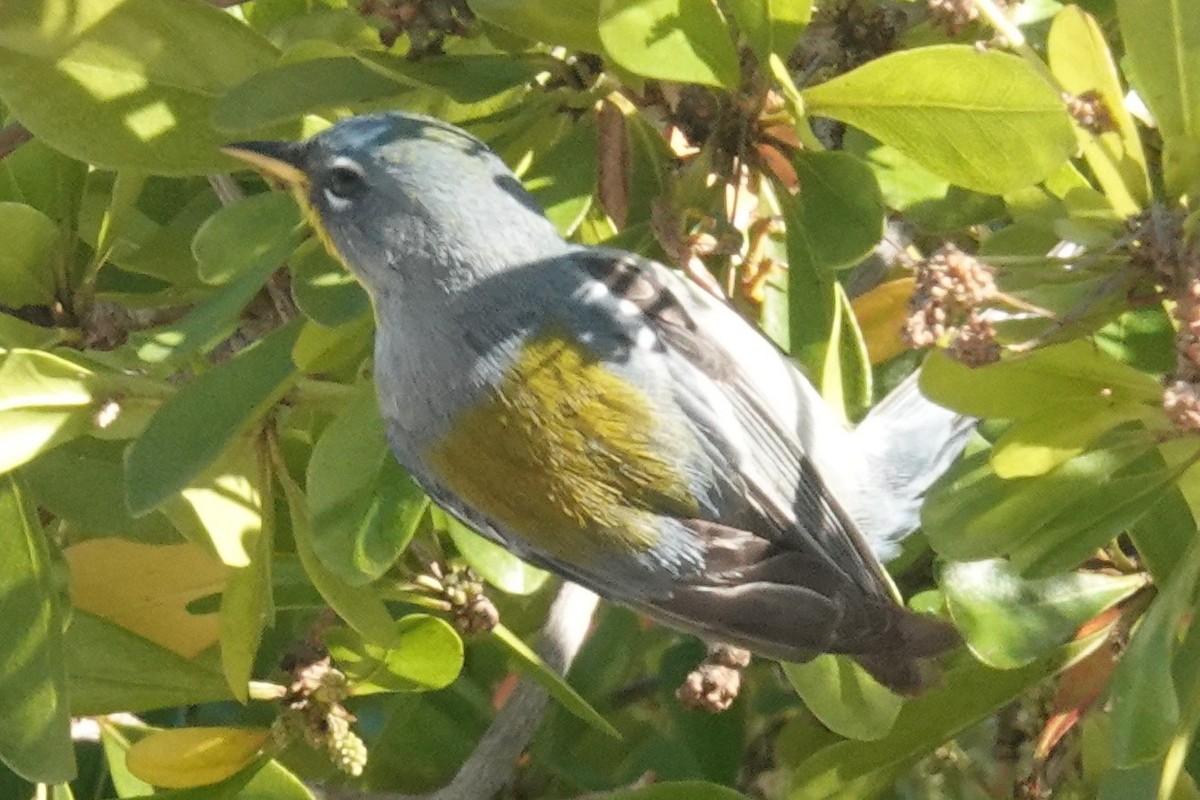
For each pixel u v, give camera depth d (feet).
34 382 6.53
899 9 6.56
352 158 6.58
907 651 6.55
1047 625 6.54
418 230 6.58
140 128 6.55
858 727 6.59
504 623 6.75
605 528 6.57
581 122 6.57
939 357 6.46
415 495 6.55
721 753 6.75
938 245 6.69
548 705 6.77
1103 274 6.46
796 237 6.53
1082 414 6.46
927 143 6.47
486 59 6.53
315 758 6.70
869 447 6.62
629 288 6.59
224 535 6.56
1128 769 6.50
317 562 6.56
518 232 6.59
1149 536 6.53
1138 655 6.47
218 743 6.59
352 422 6.56
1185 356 6.42
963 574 6.55
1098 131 6.45
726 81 6.49
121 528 6.60
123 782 6.64
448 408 6.58
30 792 6.66
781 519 6.59
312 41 6.53
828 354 6.52
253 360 6.53
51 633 6.55
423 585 6.62
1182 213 6.45
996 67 6.45
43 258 6.63
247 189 6.71
